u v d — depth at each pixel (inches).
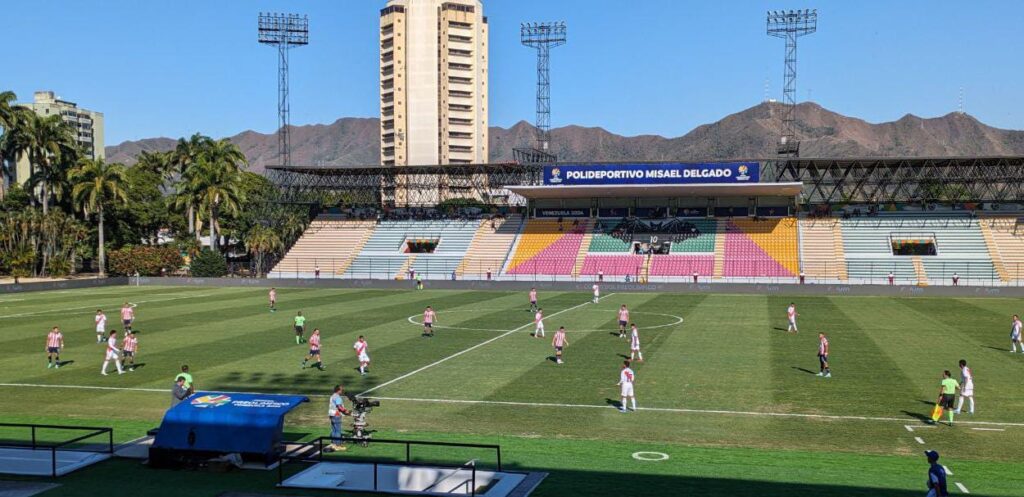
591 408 1312.7
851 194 4188.0
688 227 4271.7
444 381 1541.6
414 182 5467.5
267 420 963.3
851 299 3075.8
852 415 1246.3
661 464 980.6
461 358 1797.5
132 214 4909.0
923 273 3688.5
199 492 869.2
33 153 4357.8
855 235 4020.7
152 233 5447.8
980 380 1502.2
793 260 3900.1
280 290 3703.3
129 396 1433.3
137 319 2564.0
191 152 5280.5
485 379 1558.8
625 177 4001.0
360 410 1103.6
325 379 1568.7
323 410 1315.2
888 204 4215.1
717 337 2079.2
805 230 4114.2
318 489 878.4
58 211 4249.5
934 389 1427.2
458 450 1053.8
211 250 4274.1
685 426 1190.3
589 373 1611.7
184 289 3791.8
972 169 3912.4
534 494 852.0
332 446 1069.8
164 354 1873.8
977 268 3671.3
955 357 1748.3
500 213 4726.9
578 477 920.3
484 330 2262.6
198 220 4881.9
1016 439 1101.7
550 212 4618.6
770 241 4069.9
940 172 3927.2
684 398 1376.7
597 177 4035.4
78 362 1786.4
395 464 882.8
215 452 951.6
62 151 4439.0
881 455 1024.9
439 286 3772.1
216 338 2124.8
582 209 4576.8
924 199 4077.3
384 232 4714.6
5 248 4138.8
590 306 2903.5
